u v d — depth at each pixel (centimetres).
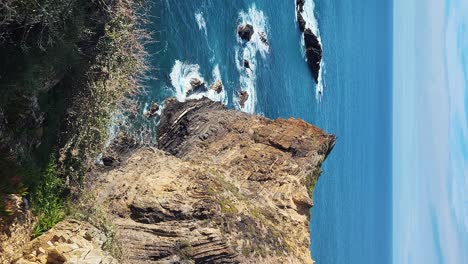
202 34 4300
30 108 1299
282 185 3434
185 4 4047
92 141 1666
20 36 1178
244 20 5238
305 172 3694
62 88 1472
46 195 1491
